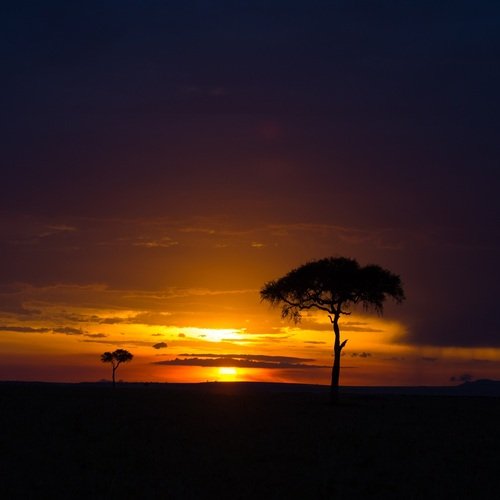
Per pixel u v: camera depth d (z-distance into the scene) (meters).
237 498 22.22
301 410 49.50
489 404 61.94
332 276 60.09
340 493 23.23
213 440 32.84
